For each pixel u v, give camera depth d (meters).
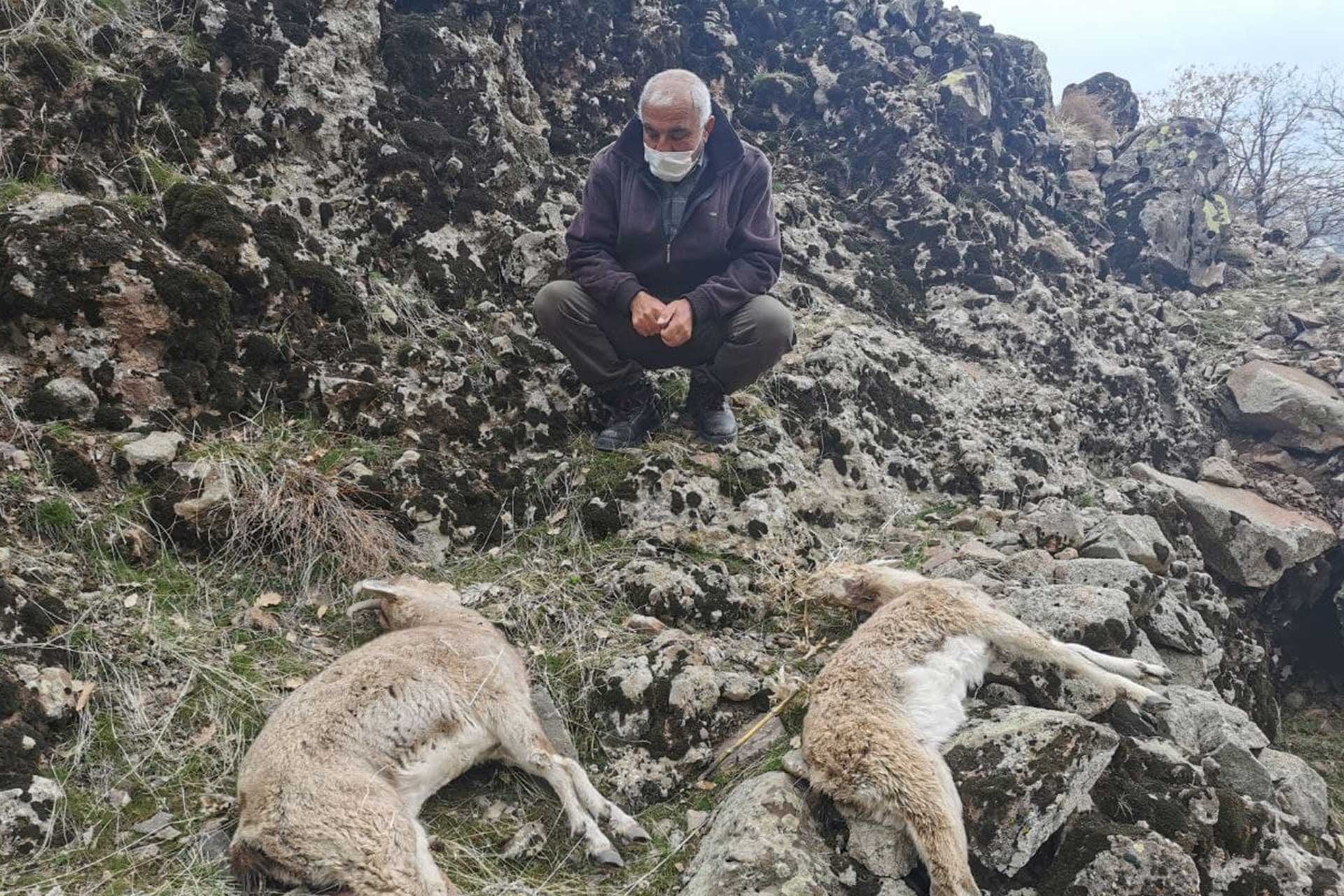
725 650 4.14
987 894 3.05
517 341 5.62
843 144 8.65
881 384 6.41
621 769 3.55
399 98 6.14
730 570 4.65
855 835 3.10
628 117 7.77
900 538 5.38
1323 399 7.29
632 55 7.89
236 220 4.86
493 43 6.80
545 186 6.67
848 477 5.75
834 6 9.23
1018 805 3.08
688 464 5.09
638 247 5.00
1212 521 6.36
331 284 5.07
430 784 3.21
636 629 4.19
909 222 8.00
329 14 6.01
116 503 4.04
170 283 4.41
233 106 5.50
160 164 5.04
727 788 3.55
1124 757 3.43
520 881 3.07
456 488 4.78
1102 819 3.19
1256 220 13.16
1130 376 7.51
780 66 9.03
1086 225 9.33
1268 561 6.27
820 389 5.95
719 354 5.04
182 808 3.14
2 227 4.20
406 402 5.00
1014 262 8.00
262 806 2.85
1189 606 5.08
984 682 3.84
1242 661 5.45
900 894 2.99
